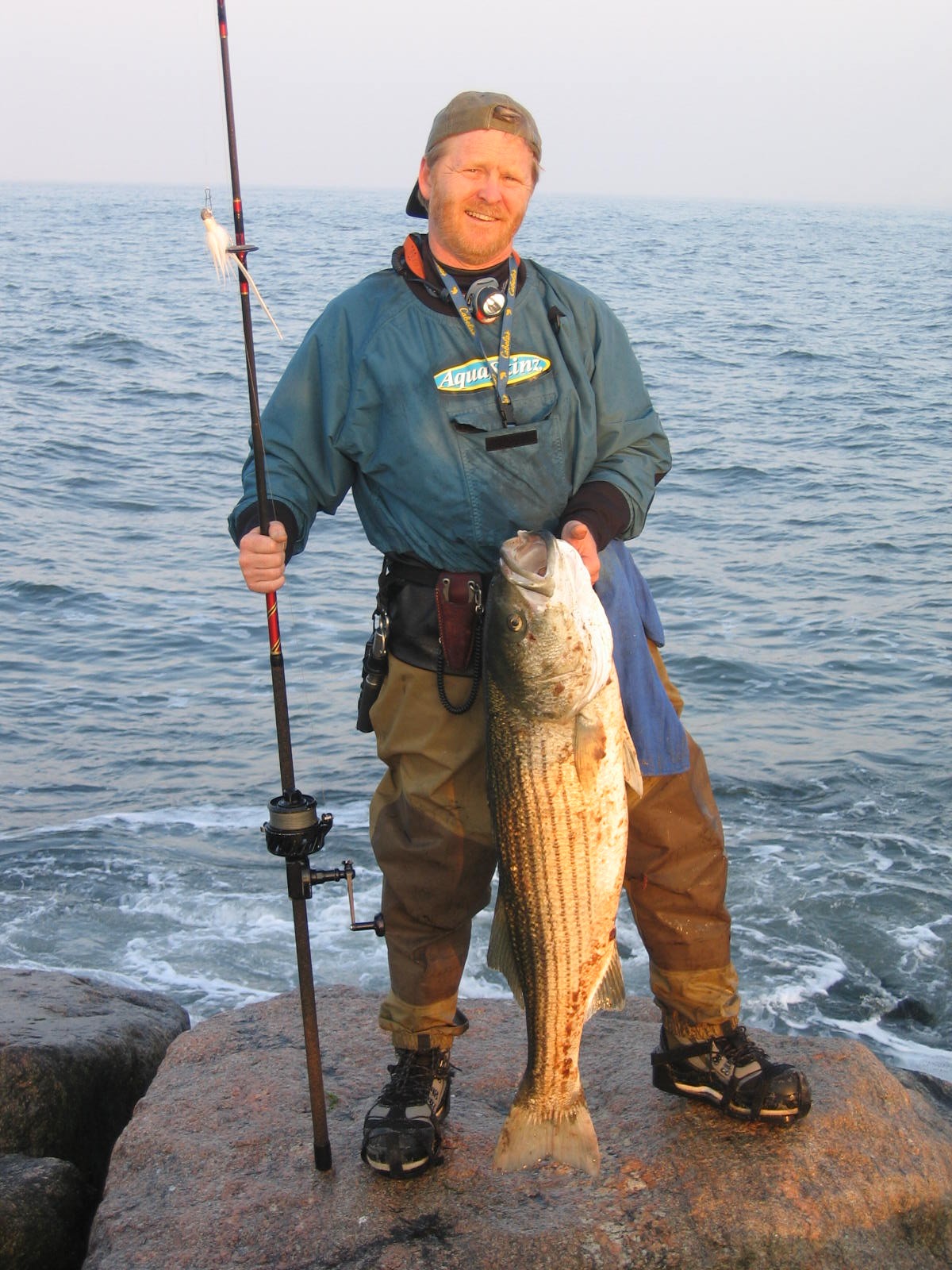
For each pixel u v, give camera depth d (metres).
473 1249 3.02
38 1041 4.41
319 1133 3.28
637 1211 3.10
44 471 19.64
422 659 3.10
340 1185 3.26
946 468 21.31
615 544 3.13
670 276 65.31
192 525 16.95
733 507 18.36
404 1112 3.24
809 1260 3.06
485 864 3.17
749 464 21.08
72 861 8.27
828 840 8.55
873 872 8.11
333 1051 3.95
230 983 6.95
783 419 25.92
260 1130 3.53
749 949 7.30
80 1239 3.75
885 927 7.51
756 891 7.89
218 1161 3.42
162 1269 3.07
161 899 7.82
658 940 3.24
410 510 3.08
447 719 3.09
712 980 3.25
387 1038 4.02
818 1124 3.34
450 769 3.10
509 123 2.95
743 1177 3.18
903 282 67.94
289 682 11.43
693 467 20.89
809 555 15.84
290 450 3.14
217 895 7.89
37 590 13.98
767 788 9.34
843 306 52.50
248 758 9.94
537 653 2.75
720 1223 3.07
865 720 10.67
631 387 3.17
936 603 13.91
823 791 9.30
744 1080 3.27
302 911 3.19
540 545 2.84
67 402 25.92
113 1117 4.52
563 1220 3.08
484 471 3.02
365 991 4.46
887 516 17.84
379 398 3.06
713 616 13.43
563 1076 2.98
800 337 40.59
